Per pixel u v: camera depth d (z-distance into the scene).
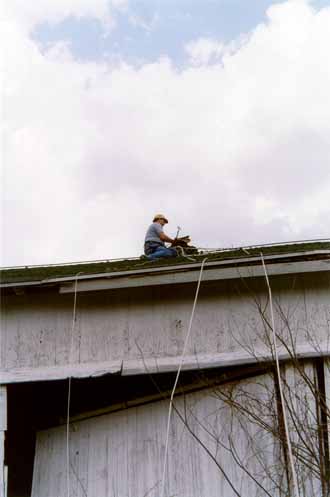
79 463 7.07
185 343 7.11
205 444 6.86
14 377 7.11
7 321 7.46
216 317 7.23
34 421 7.84
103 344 7.27
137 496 6.83
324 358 6.86
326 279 7.21
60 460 7.13
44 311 7.47
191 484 6.77
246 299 7.25
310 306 7.14
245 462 6.67
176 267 7.10
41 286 7.28
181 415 7.03
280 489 6.36
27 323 7.44
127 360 7.14
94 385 7.59
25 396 7.83
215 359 6.95
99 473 6.99
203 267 7.08
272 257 6.96
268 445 6.65
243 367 7.00
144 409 7.17
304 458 6.34
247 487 6.61
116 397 7.45
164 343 7.20
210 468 6.77
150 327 7.29
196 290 7.36
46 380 7.07
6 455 8.22
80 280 7.22
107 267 7.81
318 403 6.59
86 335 7.33
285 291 7.22
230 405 6.79
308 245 7.84
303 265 6.97
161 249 9.12
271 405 6.72
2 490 6.75
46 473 7.09
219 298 7.30
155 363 7.03
